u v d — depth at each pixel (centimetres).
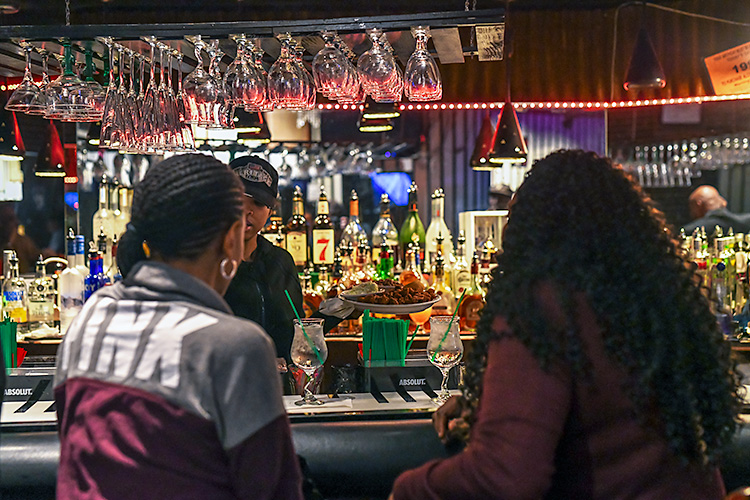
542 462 107
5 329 236
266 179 278
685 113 468
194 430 109
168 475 108
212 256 125
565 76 428
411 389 226
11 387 219
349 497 187
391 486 185
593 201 122
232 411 110
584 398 113
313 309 351
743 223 472
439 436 162
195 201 121
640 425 112
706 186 479
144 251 129
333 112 441
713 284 353
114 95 256
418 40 241
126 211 404
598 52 426
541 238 120
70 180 409
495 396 111
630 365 111
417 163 447
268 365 115
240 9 384
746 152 468
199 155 128
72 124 407
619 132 471
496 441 108
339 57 243
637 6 420
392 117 376
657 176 474
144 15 382
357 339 329
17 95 251
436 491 117
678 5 421
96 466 111
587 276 115
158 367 111
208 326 114
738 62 419
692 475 114
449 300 341
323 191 444
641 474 112
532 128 450
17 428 192
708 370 118
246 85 245
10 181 411
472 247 424
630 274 117
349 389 225
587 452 114
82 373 117
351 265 394
